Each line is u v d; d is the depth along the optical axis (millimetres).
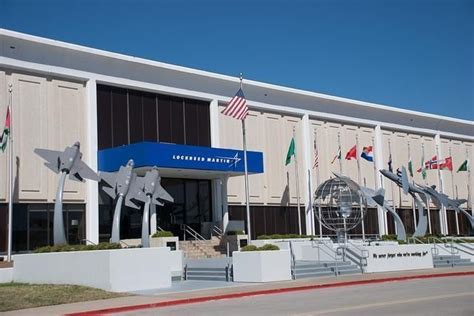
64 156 25703
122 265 22266
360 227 49469
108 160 33719
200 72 39250
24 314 16844
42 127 32375
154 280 23188
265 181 43531
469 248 37719
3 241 30094
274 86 43938
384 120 53875
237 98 32125
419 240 37344
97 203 33562
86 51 33625
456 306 15414
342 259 30516
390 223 52719
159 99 38094
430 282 24297
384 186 52781
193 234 38312
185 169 34094
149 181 27688
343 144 50062
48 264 24438
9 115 28781
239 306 17281
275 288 21828
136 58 35844
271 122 44875
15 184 30906
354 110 50844
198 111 40250
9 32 30469
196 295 20219
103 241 33812
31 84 32219
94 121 34219
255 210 42625
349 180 34625
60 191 25391
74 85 34031
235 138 42094
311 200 45938
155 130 37500
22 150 31406
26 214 31234
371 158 43719
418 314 13930
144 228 27094
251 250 25469
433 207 57938
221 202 38938
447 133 60625
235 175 38531
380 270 29953
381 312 14516
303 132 46906
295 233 45000
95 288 22125
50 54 32656
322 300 18047
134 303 18438
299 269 26984
